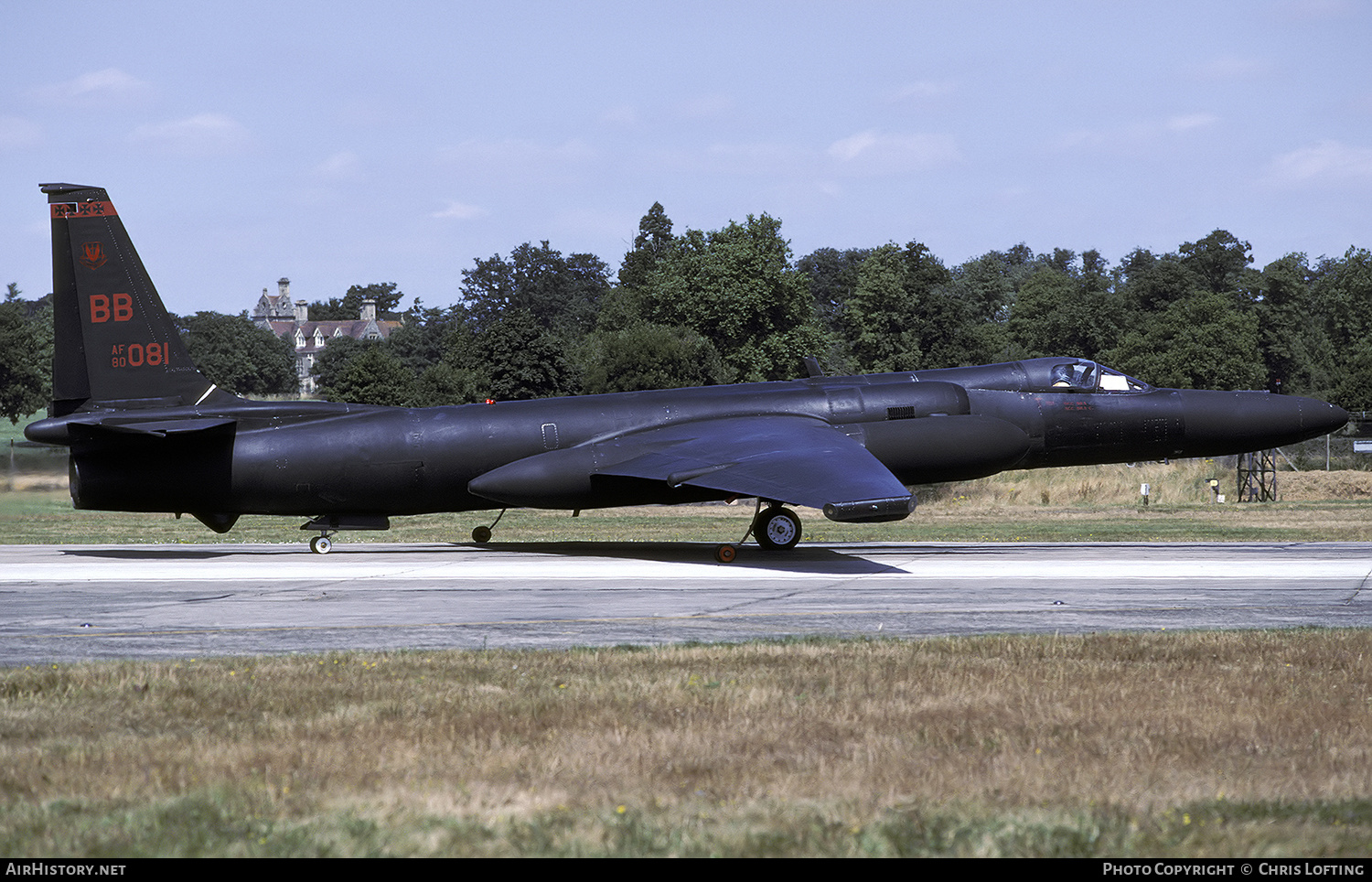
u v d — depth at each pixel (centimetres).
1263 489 13562
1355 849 1877
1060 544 7862
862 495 5703
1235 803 2100
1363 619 4309
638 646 3688
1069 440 7362
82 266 6694
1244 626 4162
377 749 2436
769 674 3188
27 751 2430
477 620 4281
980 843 1891
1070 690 2989
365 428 6769
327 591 5116
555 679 3144
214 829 1944
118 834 1923
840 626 4166
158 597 4947
